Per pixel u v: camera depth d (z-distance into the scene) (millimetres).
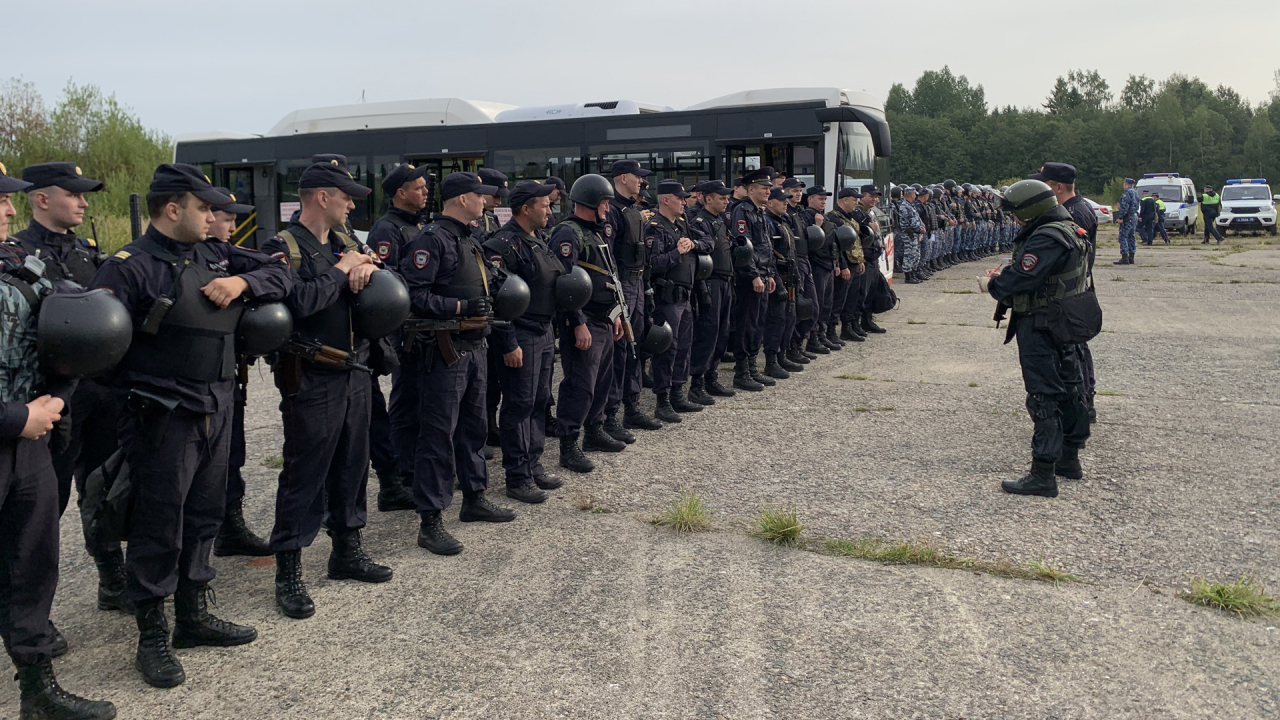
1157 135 81312
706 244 7102
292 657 3551
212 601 3730
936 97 117188
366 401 4141
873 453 6195
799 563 4398
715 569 4336
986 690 3262
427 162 14992
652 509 5191
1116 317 12320
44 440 2988
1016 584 4141
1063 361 5398
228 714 3156
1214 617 3807
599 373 6227
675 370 7301
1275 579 4141
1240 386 7984
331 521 4238
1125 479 5559
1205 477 5562
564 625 3781
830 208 12914
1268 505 5070
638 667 3434
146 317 3166
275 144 16391
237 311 3424
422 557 4566
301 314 3664
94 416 3848
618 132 13781
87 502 3822
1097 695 3230
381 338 4141
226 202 3318
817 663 3455
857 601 3979
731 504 5242
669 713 3127
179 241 3295
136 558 3322
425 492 4613
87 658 3578
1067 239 5031
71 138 25859
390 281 3922
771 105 13133
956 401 7648
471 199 4617
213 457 3482
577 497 5426
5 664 3590
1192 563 4332
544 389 5500
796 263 8656
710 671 3400
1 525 2914
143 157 25859
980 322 12227
